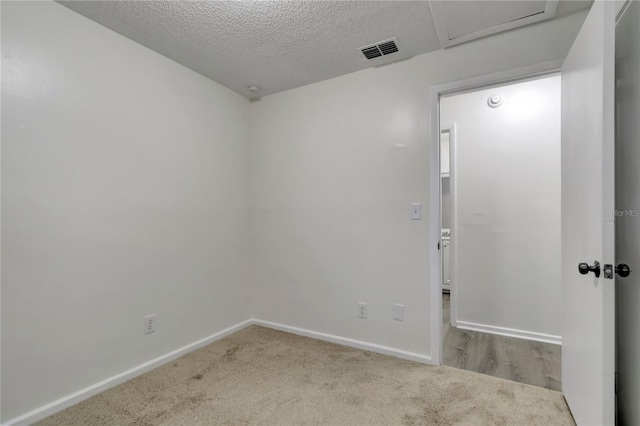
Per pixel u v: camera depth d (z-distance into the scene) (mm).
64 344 1657
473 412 1587
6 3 1466
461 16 1731
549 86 2588
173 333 2229
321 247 2578
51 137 1616
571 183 1553
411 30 1884
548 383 1910
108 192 1861
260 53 2150
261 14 1731
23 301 1519
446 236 4297
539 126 2613
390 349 2260
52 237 1619
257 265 2926
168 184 2211
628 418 1291
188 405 1659
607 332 1154
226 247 2689
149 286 2080
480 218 2803
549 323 2547
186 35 1937
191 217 2379
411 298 2193
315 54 2162
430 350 2121
